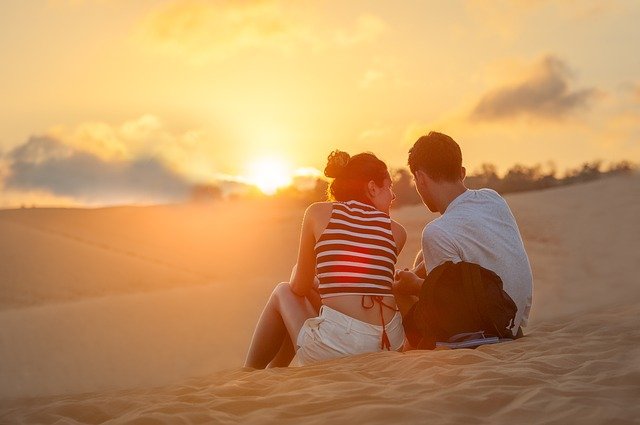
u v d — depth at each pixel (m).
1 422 3.79
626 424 2.66
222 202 61.38
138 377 11.69
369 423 2.87
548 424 2.73
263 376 4.22
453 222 4.68
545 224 24.81
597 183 31.45
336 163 5.01
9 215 53.66
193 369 12.05
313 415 3.08
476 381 3.34
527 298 4.85
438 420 2.83
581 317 6.92
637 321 5.67
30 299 31.44
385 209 4.96
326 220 4.71
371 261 4.67
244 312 19.69
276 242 44.19
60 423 3.57
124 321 19.56
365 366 4.08
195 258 42.03
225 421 3.13
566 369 3.68
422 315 4.58
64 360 14.19
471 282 4.50
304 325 4.68
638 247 19.03
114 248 45.09
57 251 43.06
